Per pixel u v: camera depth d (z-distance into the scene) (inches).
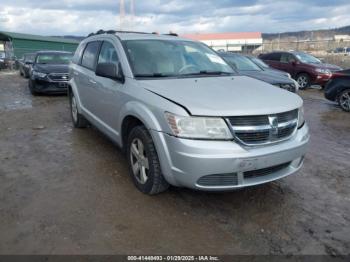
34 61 457.1
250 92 135.0
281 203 137.1
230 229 117.6
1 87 531.8
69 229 115.3
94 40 210.2
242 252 105.6
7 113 315.6
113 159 183.8
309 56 572.4
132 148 144.9
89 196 139.6
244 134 115.0
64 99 399.9
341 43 1026.1
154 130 124.3
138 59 158.6
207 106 116.0
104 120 180.5
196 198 139.1
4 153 193.2
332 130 265.1
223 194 143.3
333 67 530.6
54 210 127.6
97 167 171.8
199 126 113.6
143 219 122.6
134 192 143.6
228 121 113.7
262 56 603.8
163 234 113.9
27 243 107.2
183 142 113.9
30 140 220.8
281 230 117.7
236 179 117.6
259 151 116.3
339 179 163.8
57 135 233.1
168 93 128.0
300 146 129.5
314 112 341.4
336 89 354.0
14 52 1227.2
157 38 180.5
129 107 140.9
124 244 108.1
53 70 414.6
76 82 228.2
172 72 158.2
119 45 167.5
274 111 119.7
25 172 164.4
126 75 152.2
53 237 110.6
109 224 118.9
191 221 122.2
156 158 130.4
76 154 191.6
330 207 135.2
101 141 217.9
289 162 132.1
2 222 118.7
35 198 136.9
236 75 171.2
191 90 131.9
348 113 336.8
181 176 117.7
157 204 133.6
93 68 197.3
